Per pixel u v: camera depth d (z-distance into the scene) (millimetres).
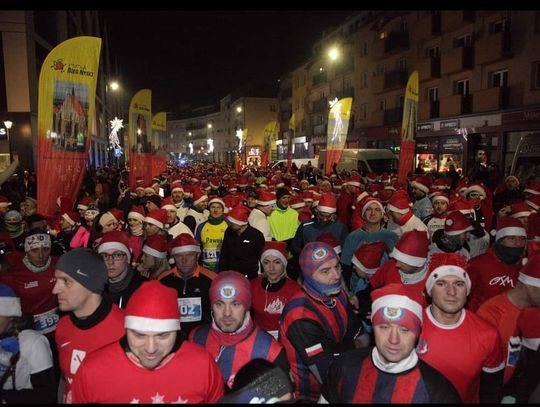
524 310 3332
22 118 21781
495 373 3064
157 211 6457
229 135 93688
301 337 3256
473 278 4590
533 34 21188
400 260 4137
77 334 3115
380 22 33250
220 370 3088
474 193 9758
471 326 3082
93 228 6816
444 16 26375
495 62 23328
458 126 25094
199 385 2674
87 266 3061
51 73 7113
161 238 5375
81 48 7289
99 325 3119
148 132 15305
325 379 2865
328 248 3438
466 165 24766
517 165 20547
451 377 3008
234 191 14008
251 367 2328
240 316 3121
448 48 26953
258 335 3236
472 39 24953
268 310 4551
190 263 4699
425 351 3070
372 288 4469
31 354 2980
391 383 2498
